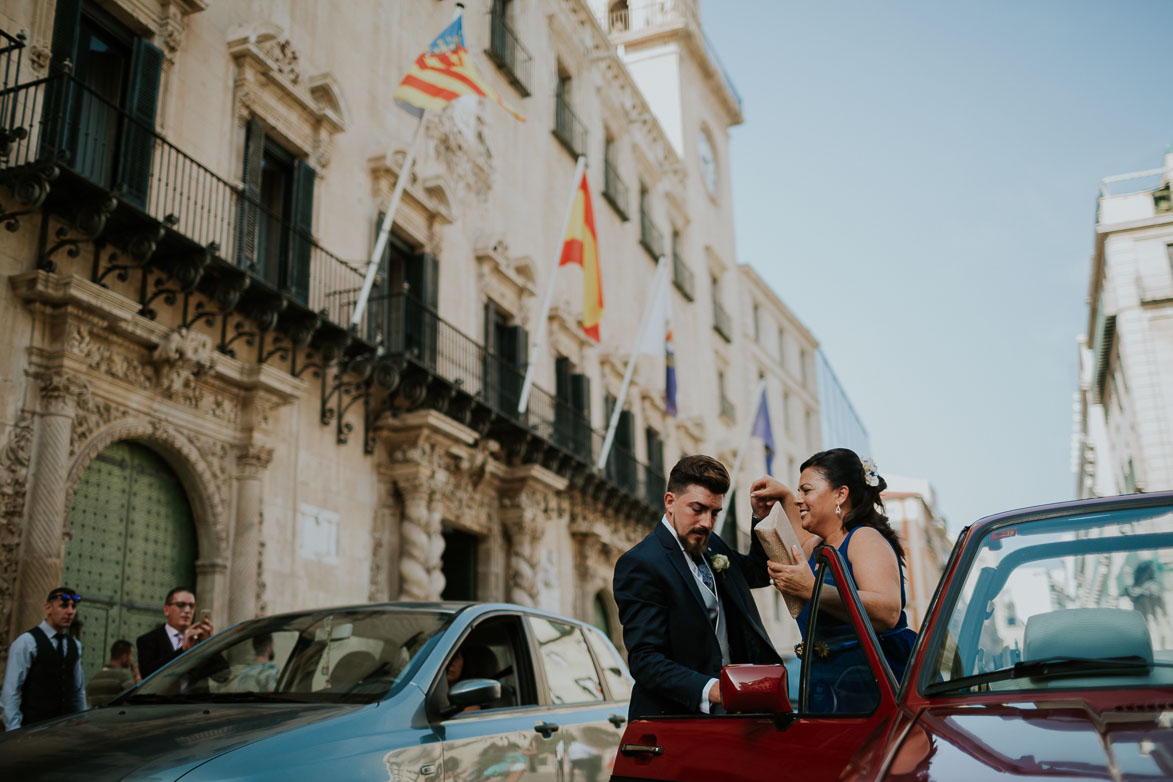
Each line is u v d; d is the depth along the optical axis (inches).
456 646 189.3
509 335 771.4
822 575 123.6
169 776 133.6
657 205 1200.8
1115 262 1196.5
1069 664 100.5
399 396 583.5
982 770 82.7
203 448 456.1
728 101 1533.0
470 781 169.6
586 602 812.6
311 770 143.0
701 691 128.2
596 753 209.2
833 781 98.0
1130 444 1278.3
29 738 158.4
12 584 357.1
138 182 431.8
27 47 393.4
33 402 377.7
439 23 737.0
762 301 1578.5
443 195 672.4
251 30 518.0
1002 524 121.4
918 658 108.0
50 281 378.6
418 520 581.0
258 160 518.3
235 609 457.1
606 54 1064.8
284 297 473.4
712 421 1253.7
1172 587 105.0
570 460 772.6
